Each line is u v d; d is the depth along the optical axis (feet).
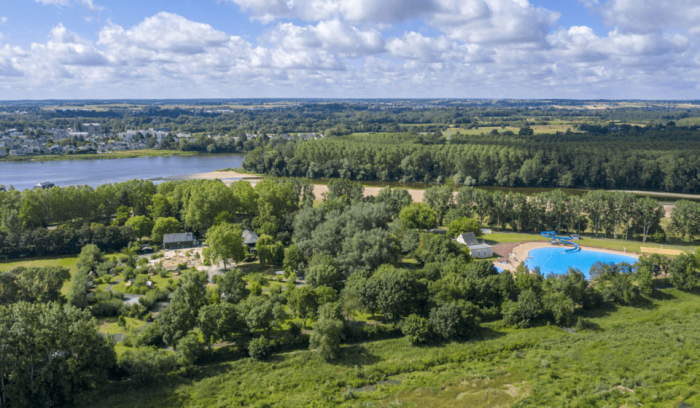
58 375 305.12
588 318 434.30
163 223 654.94
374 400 314.35
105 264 537.24
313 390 328.29
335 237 554.46
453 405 309.01
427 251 545.03
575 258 611.06
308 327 408.26
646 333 398.83
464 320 394.93
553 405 301.84
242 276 492.13
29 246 595.06
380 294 409.08
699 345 372.38
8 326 306.14
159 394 317.42
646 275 469.98
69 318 319.88
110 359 323.78
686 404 296.10
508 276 451.94
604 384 320.50
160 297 458.50
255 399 315.58
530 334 403.75
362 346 382.83
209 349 363.35
